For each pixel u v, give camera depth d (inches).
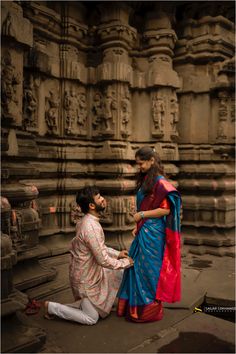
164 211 94.1
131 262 97.0
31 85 146.9
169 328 92.4
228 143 187.6
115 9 165.9
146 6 181.3
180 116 195.6
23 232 116.0
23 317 88.0
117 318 97.7
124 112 171.3
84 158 171.8
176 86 181.3
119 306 98.4
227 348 82.9
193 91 190.1
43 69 150.0
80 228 95.3
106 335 87.9
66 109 164.7
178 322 96.2
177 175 194.7
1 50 115.1
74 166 166.2
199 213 187.0
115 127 170.1
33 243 121.0
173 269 95.3
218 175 186.2
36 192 120.7
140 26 185.2
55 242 157.4
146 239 96.0
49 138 161.3
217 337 88.1
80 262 93.6
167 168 179.0
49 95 159.6
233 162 193.8
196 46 189.0
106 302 96.3
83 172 170.4
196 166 190.1
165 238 96.3
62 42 164.2
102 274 97.3
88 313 92.3
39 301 107.3
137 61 184.4
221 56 188.2
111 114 169.6
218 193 186.1
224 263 155.6
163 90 179.9
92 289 93.8
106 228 165.3
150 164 99.0
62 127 165.3
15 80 120.0
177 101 193.9
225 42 188.7
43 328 90.7
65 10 162.2
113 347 82.4
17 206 116.8
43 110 157.2
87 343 83.8
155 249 95.3
